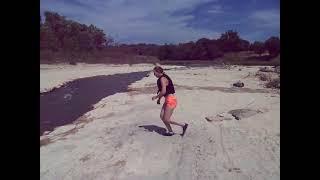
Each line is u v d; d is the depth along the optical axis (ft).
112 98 49.21
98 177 18.62
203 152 22.36
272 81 65.67
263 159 20.44
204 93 51.83
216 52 230.89
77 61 159.12
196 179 18.03
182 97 47.26
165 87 25.68
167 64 206.08
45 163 20.74
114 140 25.88
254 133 26.40
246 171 18.79
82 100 50.85
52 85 68.49
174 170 19.40
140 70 145.89
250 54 221.66
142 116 34.42
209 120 31.30
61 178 18.51
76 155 22.43
